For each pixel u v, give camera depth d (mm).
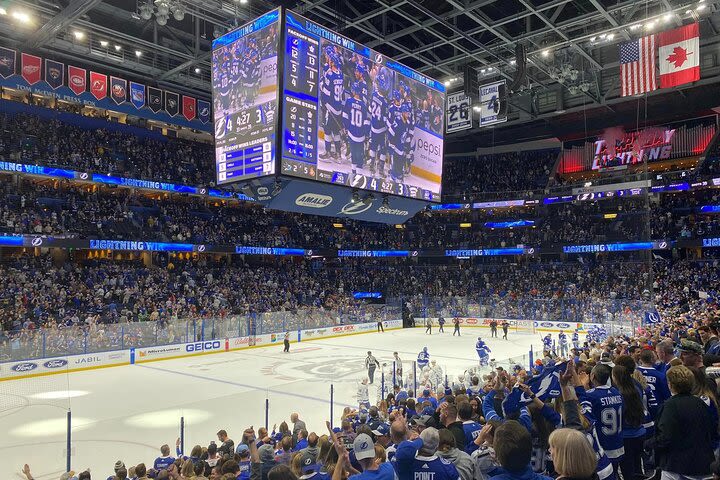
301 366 29562
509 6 33281
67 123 42844
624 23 30250
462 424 6629
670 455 5031
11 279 34250
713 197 49281
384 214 21906
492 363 18375
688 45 23672
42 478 11438
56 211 39594
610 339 17859
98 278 38438
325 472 6973
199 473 8773
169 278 42031
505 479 3654
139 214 44094
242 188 19031
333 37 19062
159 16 26094
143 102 41250
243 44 18547
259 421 15781
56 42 35312
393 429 5527
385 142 21047
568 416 4762
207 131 47375
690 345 6406
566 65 35438
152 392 23312
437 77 41812
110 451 12391
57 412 18562
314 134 18375
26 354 26828
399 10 29859
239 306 42125
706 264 45344
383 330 48219
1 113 39062
